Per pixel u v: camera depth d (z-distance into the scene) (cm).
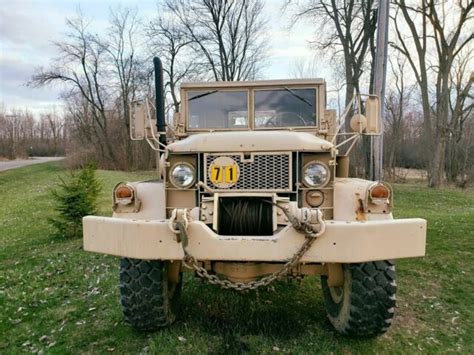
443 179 2317
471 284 420
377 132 316
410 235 240
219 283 247
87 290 432
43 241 753
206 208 270
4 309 383
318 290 405
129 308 304
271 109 400
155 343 296
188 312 352
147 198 293
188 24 2819
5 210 1240
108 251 261
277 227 258
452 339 307
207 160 281
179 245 246
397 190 1645
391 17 2111
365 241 235
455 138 2528
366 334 295
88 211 784
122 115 3981
